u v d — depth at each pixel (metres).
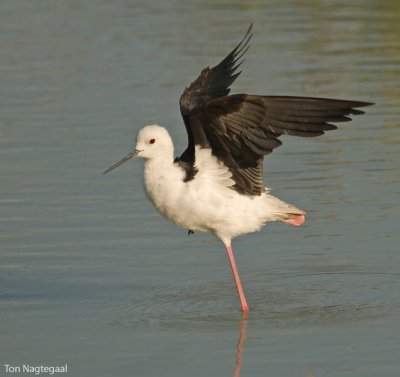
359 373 10.00
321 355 10.47
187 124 11.55
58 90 21.56
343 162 17.09
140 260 13.51
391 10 29.14
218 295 12.41
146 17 29.20
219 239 12.36
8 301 12.27
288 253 13.67
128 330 11.38
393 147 17.77
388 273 12.88
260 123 10.92
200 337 11.12
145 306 12.09
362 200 15.34
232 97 10.65
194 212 12.02
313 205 15.19
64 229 14.55
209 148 11.72
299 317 11.64
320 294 12.34
